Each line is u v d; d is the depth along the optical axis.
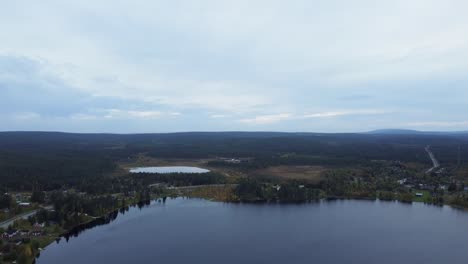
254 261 192.75
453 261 193.12
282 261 192.88
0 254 184.00
